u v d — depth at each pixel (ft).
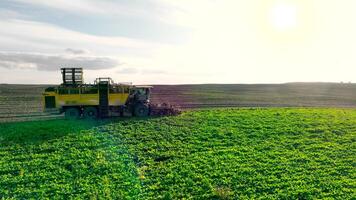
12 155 123.44
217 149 132.98
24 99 269.85
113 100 167.12
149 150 130.00
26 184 106.32
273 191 104.42
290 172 115.96
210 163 120.57
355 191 105.19
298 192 103.50
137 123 158.30
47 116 182.80
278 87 466.29
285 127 159.84
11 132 144.05
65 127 150.20
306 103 286.05
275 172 115.44
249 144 138.72
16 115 186.19
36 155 123.44
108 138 139.03
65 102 164.45
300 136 149.07
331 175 114.93
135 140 137.69
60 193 101.81
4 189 103.81
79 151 126.82
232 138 144.25
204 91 388.57
